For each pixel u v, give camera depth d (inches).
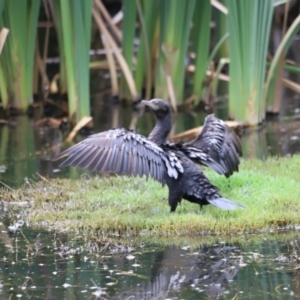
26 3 675.4
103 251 389.4
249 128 664.4
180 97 736.3
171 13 689.0
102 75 882.1
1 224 436.1
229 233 414.0
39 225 433.4
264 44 653.3
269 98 708.0
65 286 342.3
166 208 446.6
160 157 402.9
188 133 619.2
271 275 354.6
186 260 375.9
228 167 450.6
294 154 572.4
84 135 651.5
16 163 572.4
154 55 767.7
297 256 377.7
